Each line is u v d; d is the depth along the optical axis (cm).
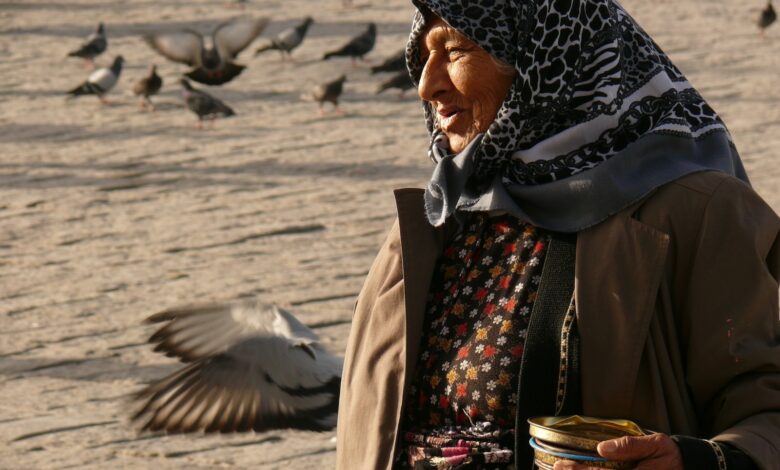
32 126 2227
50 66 2811
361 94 2491
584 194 337
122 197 1730
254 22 2534
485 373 343
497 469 339
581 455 305
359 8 3503
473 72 354
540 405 333
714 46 2775
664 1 3453
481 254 362
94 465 877
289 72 2739
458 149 367
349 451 374
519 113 343
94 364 1087
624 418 328
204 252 1442
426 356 361
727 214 328
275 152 1994
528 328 338
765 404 319
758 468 309
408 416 366
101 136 2150
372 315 379
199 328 405
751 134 1950
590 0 342
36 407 990
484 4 346
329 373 406
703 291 326
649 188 333
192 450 898
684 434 328
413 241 371
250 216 1598
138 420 405
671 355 331
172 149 2038
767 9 2859
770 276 327
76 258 1434
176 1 3669
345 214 1596
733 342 322
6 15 3456
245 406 401
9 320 1213
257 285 1303
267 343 397
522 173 351
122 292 1297
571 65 340
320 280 1315
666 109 346
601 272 332
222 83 2509
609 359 328
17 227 1578
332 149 2005
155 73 2392
